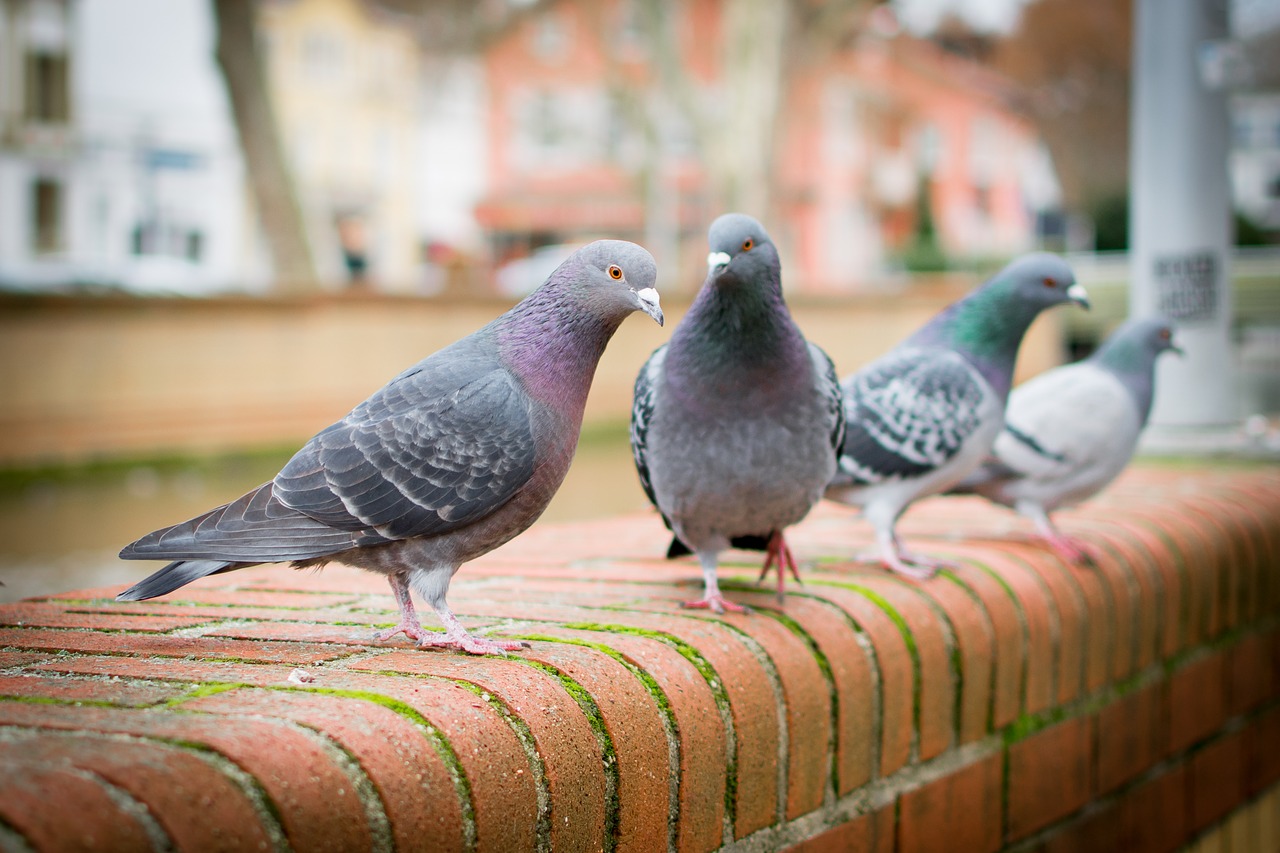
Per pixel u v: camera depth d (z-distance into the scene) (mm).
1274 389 10555
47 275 22234
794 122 24891
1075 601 3119
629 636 2119
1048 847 3012
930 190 37281
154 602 2545
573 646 2021
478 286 26953
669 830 1938
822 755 2271
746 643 2191
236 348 11422
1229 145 5707
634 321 13930
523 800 1675
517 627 2215
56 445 10164
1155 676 3502
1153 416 5762
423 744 1591
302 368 11961
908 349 3406
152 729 1492
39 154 27656
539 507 2244
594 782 1785
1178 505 4066
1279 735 4371
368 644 2096
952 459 3246
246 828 1377
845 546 3545
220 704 1626
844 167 37156
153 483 10523
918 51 37875
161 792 1335
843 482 3193
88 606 2482
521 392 2186
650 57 24031
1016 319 3330
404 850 1519
